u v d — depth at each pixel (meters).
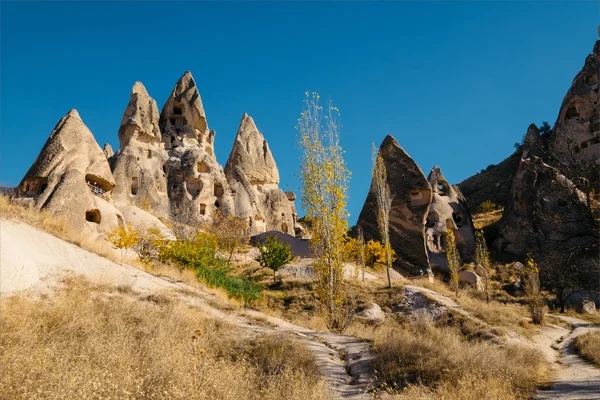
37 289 11.54
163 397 5.76
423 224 42.75
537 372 11.23
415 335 12.88
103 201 27.27
